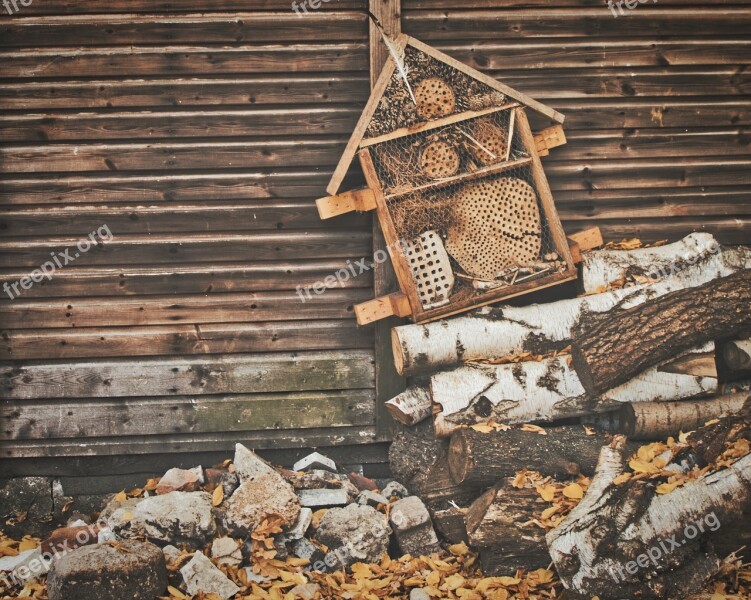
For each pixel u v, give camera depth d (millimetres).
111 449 5059
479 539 4500
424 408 4914
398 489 4949
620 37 5070
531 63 5047
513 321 4891
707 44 5090
